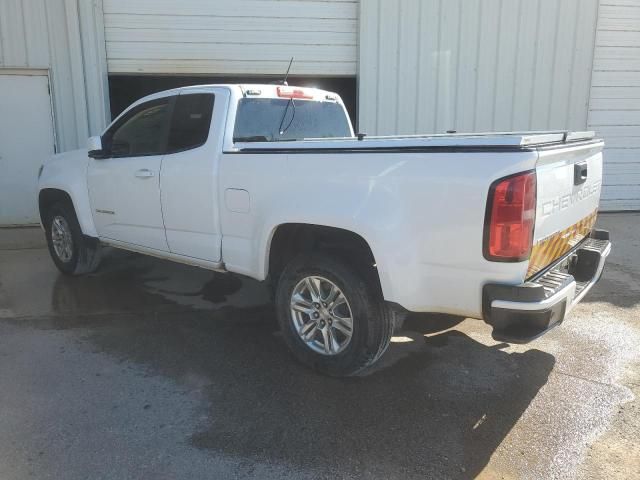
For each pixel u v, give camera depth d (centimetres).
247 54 882
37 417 320
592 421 321
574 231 371
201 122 433
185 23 862
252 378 370
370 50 887
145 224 483
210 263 432
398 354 410
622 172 981
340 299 358
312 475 272
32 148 866
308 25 885
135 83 962
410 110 912
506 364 393
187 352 411
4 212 877
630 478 271
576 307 509
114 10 846
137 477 269
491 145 291
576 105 941
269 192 376
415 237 313
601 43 934
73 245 576
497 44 905
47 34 835
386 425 315
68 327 458
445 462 283
